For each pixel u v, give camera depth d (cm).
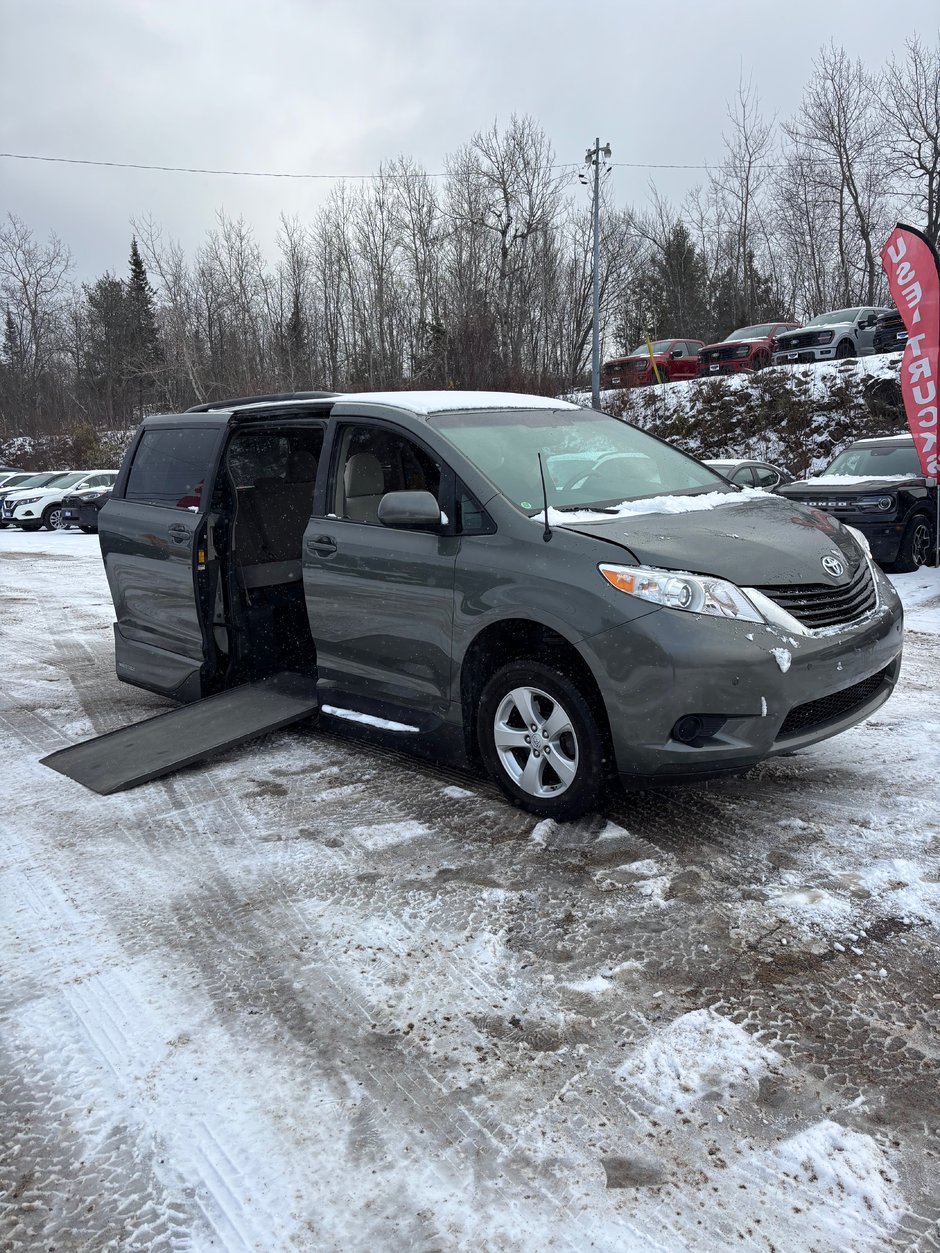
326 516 450
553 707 355
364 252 3772
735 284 4212
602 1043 233
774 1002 246
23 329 5288
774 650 316
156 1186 194
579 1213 182
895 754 430
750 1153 196
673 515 378
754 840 342
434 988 260
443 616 386
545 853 340
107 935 298
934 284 867
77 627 895
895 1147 195
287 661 562
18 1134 211
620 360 2741
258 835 372
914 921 283
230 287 4012
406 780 426
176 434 563
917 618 804
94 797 425
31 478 2633
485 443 411
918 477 1095
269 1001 258
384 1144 203
